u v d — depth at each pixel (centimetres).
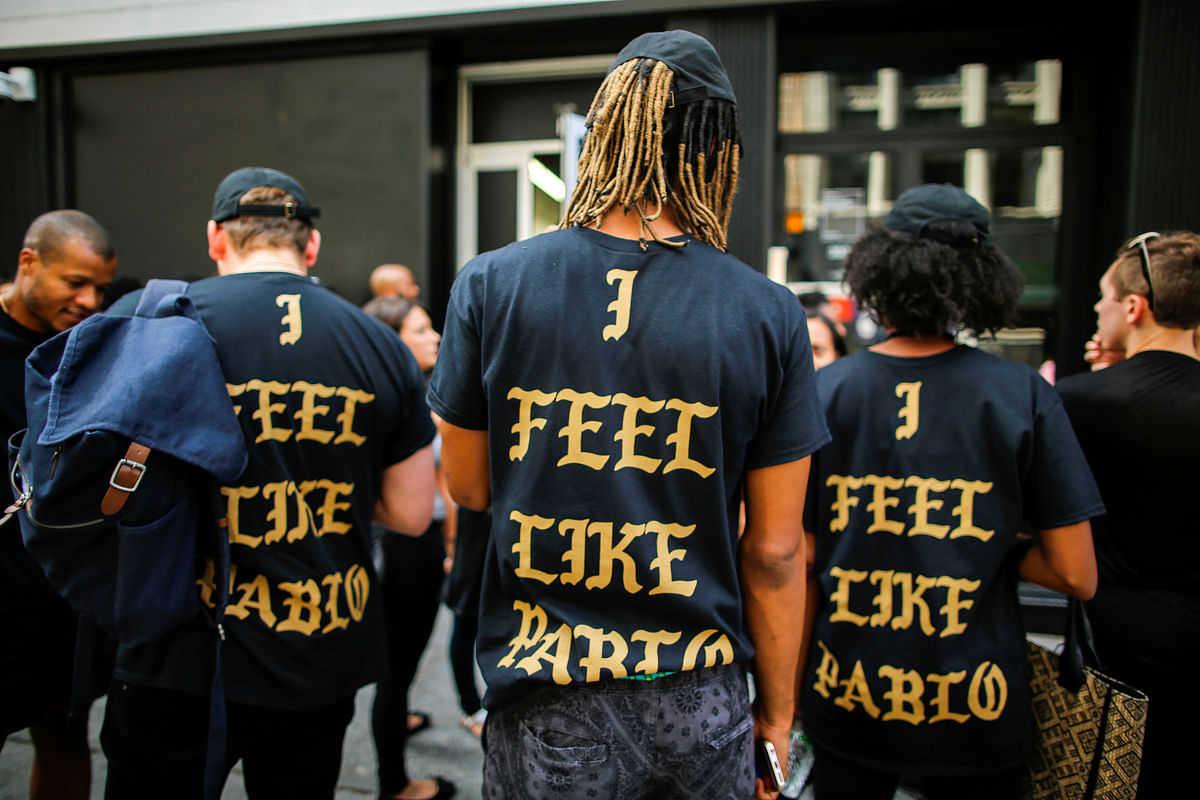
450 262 468
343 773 245
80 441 112
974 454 135
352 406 145
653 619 99
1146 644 149
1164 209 345
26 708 171
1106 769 133
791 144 430
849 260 157
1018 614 143
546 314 99
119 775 136
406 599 226
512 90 472
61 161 487
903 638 136
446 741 263
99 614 123
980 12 389
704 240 107
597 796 98
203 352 129
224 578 129
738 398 98
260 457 135
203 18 454
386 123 441
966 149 414
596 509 98
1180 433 145
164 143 474
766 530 106
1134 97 346
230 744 135
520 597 105
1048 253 408
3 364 166
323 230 454
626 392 98
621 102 102
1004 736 134
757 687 116
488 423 108
